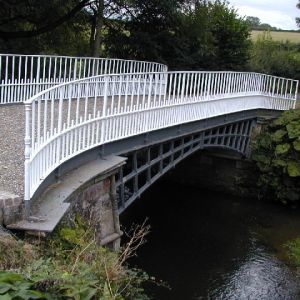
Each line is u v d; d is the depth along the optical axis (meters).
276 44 42.66
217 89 16.67
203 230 17.14
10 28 23.77
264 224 18.14
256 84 20.19
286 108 22.95
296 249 15.16
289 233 17.33
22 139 9.84
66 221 7.35
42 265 5.27
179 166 22.69
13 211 6.39
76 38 25.95
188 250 15.29
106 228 9.66
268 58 36.03
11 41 22.72
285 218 19.00
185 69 26.34
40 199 7.40
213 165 21.98
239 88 18.56
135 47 24.47
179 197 20.89
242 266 14.35
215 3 29.16
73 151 9.02
